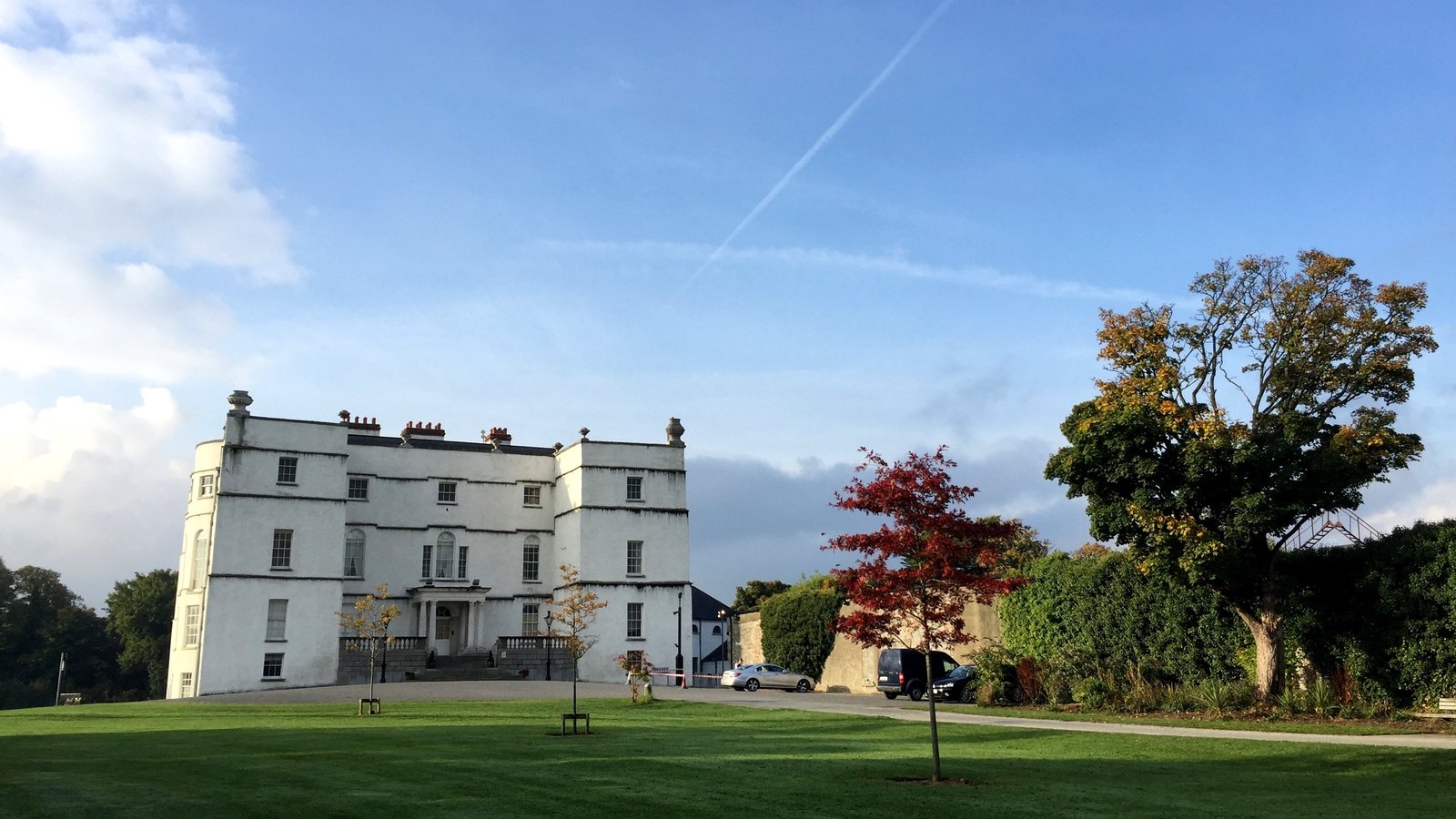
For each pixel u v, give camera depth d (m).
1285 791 16.06
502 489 61.47
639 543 59.69
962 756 20.48
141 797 14.29
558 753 20.28
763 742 23.08
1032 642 38.50
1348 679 28.25
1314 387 29.39
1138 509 28.75
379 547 57.94
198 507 53.53
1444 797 15.48
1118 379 31.12
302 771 17.28
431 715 31.22
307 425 54.97
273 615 52.47
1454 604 25.59
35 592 100.56
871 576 18.03
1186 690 30.16
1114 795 15.40
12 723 29.12
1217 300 30.31
